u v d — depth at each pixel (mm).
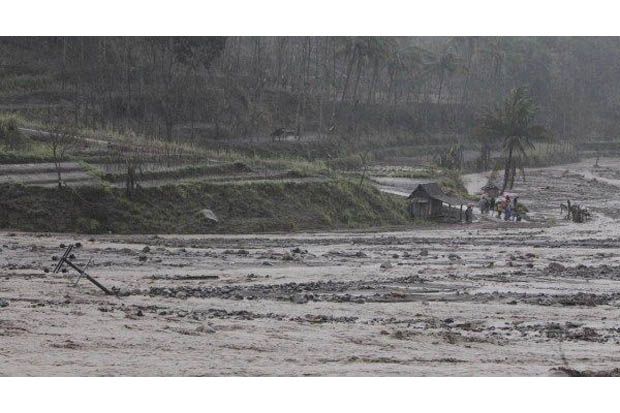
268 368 30578
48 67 165000
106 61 169875
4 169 83312
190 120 164125
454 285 52969
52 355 30797
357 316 41344
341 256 66625
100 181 83688
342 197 100250
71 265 46312
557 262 67875
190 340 33906
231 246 71500
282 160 122250
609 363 33250
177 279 51500
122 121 149250
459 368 31609
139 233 78625
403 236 88500
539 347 35688
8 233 71688
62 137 97062
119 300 42156
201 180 92438
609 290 53031
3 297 41094
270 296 46250
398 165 190000
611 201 159625
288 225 89438
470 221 112438
